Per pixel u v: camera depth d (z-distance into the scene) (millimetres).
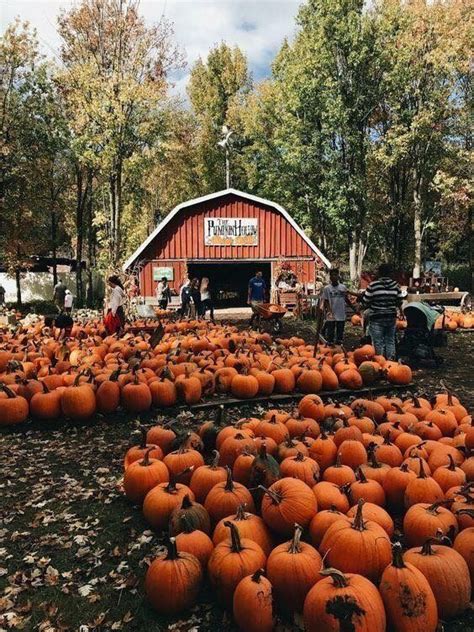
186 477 4496
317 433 5406
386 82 30328
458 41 27422
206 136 47094
